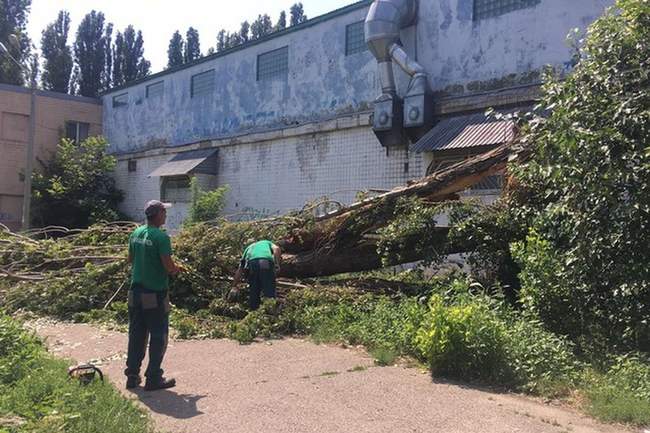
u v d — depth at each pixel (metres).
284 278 10.59
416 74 14.42
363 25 16.69
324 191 17.48
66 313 9.70
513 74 13.08
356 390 5.50
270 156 19.67
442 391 5.50
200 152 22.72
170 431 4.44
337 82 17.39
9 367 5.36
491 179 12.26
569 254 6.88
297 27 18.66
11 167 29.08
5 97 28.72
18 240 12.51
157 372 5.57
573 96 6.89
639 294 6.56
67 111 30.25
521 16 12.97
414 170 14.76
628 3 6.73
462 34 14.05
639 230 6.46
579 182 6.70
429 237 9.20
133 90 28.11
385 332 7.35
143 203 26.78
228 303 9.27
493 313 6.55
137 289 5.63
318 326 8.03
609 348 6.52
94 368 5.46
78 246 12.23
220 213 20.77
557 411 4.99
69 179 27.30
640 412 4.74
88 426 4.18
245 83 21.05
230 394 5.39
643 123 6.32
